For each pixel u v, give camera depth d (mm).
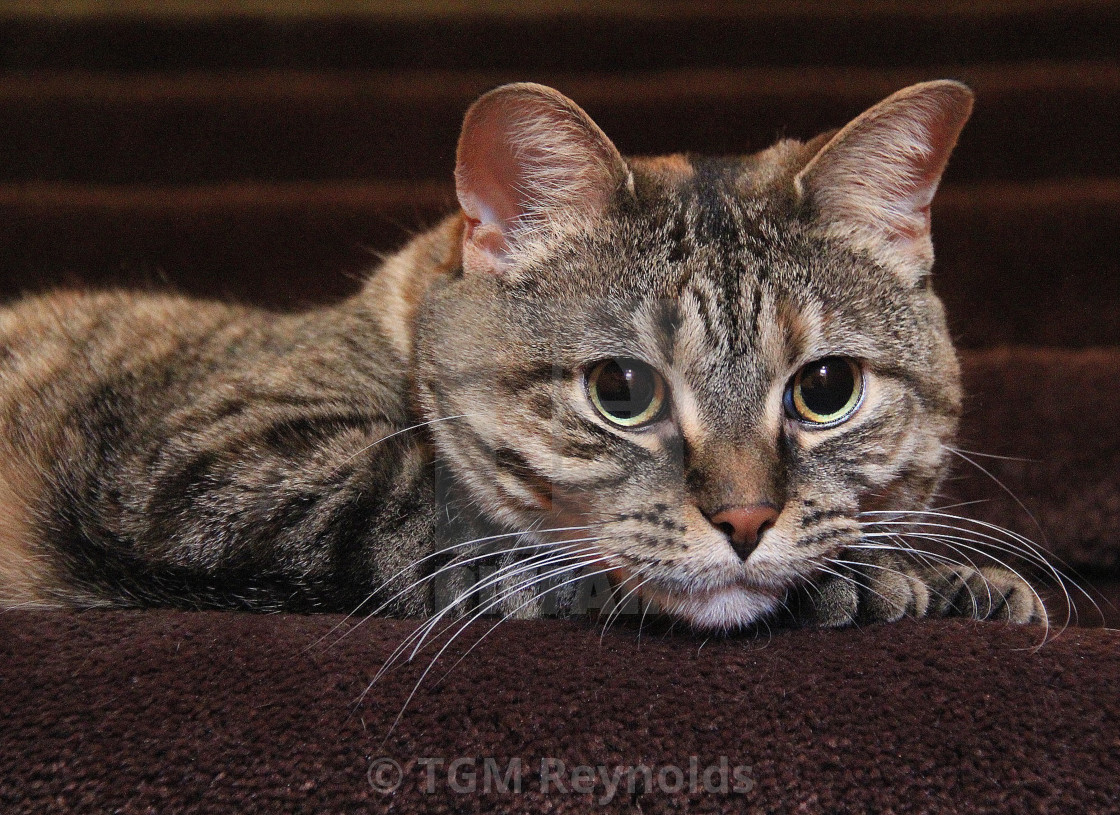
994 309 723
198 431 554
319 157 877
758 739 503
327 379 566
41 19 945
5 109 856
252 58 971
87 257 782
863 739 502
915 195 556
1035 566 617
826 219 547
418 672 516
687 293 534
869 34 952
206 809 500
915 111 546
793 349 534
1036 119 823
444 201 751
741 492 518
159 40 959
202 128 871
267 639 524
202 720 508
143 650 521
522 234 548
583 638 527
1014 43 926
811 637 526
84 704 510
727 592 524
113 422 567
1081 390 647
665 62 972
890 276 551
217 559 542
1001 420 643
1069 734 500
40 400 578
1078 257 717
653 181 552
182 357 590
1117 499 630
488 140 544
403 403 562
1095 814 494
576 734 504
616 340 532
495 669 516
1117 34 906
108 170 868
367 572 541
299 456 545
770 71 942
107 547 550
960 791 497
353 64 973
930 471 556
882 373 542
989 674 510
